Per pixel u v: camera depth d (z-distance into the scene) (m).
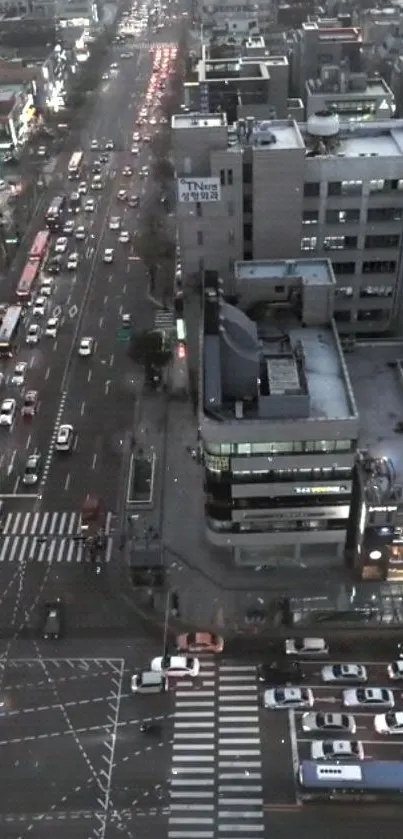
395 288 118.56
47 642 92.94
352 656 89.69
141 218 191.50
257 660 89.94
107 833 74.44
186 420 126.25
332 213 110.81
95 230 187.25
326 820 74.81
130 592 98.56
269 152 103.56
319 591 96.69
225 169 105.94
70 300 159.25
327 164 105.94
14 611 96.94
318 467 89.38
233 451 87.56
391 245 113.75
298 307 104.94
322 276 103.50
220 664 89.75
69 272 169.12
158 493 112.75
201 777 79.06
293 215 109.88
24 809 76.56
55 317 152.38
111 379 136.50
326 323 103.62
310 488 91.56
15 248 177.75
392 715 82.50
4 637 93.69
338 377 94.25
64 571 102.12
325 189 108.50
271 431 85.56
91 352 143.12
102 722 84.44
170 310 153.25
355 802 76.00
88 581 100.44
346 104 154.75
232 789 77.88
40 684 88.38
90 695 87.12
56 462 119.38
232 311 95.62
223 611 95.38
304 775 75.25
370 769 75.62
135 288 162.38
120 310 155.12
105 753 81.44
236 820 75.25
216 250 114.62
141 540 102.56
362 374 108.06
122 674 89.06
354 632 92.38
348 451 87.75
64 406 130.50
